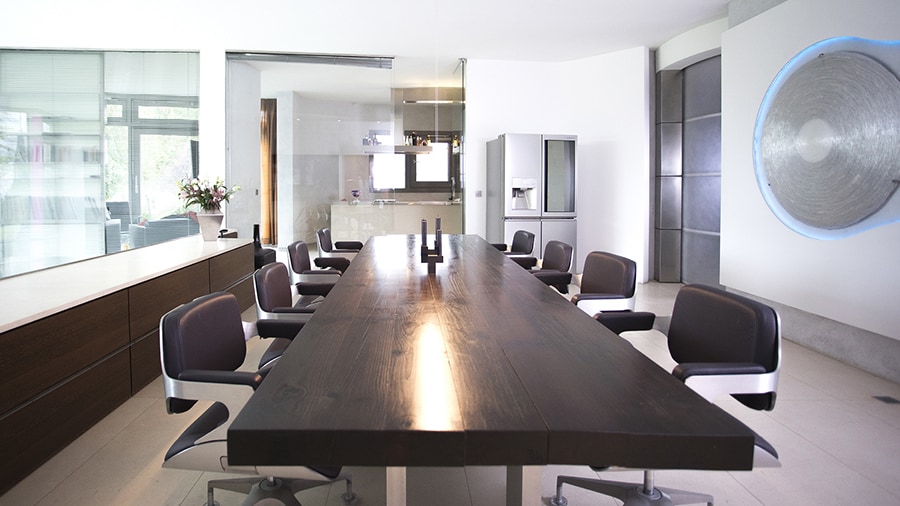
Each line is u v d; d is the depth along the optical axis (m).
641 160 7.09
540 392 1.31
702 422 1.16
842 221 3.83
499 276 2.97
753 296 4.95
